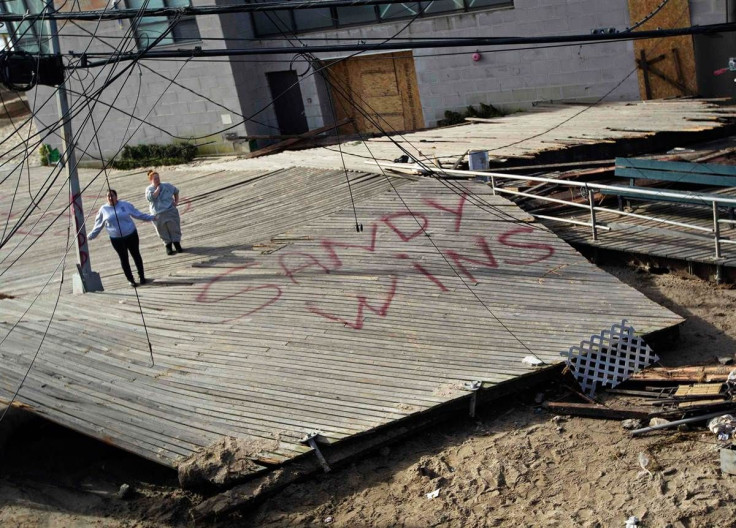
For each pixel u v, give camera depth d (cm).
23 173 2680
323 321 1209
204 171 2206
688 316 1205
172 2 2484
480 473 901
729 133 2009
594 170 1688
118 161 2730
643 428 930
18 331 1283
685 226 1328
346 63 2620
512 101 2419
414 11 2452
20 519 947
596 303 1183
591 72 2298
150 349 1177
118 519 925
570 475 878
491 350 1084
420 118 2578
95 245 1750
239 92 2558
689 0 2150
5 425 1109
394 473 922
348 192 1723
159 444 959
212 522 883
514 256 1355
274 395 1031
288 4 1052
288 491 908
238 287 1363
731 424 886
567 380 1037
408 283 1299
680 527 775
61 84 1297
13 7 2539
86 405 1048
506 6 2339
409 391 1009
